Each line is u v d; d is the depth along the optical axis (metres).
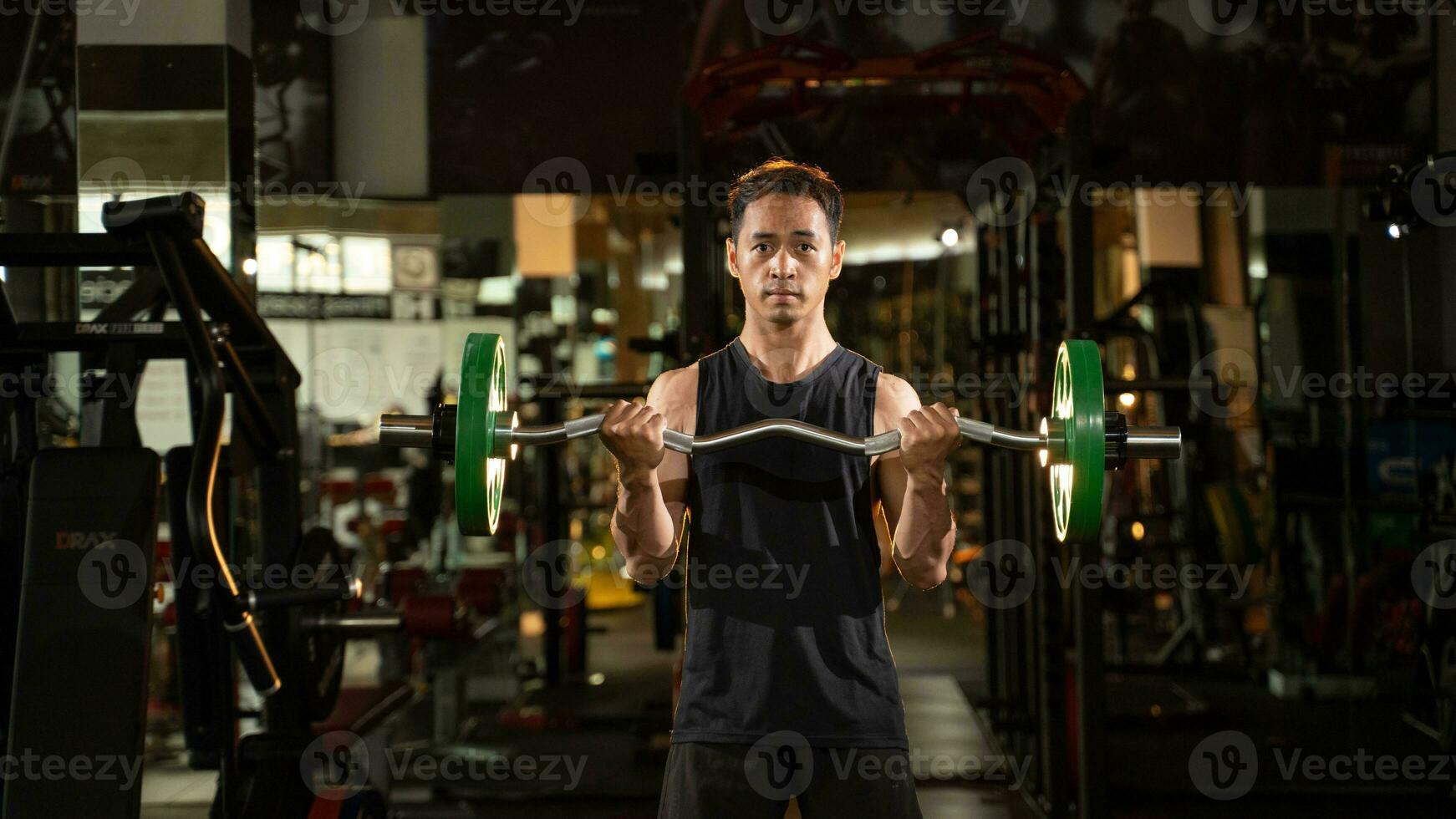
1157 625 6.30
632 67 3.78
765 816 1.41
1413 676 4.05
